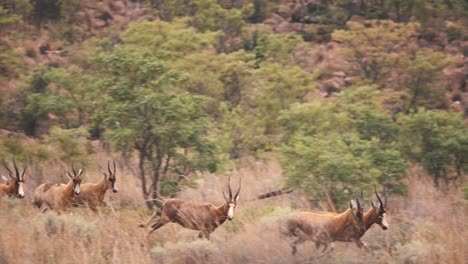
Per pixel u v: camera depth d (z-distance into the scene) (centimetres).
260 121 9800
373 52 13525
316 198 5575
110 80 6269
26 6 17788
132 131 5862
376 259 4253
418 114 7806
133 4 19900
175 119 5906
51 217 4697
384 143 7881
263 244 4434
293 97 10606
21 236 4256
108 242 4456
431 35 17375
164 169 6134
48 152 7531
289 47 15400
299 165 5719
